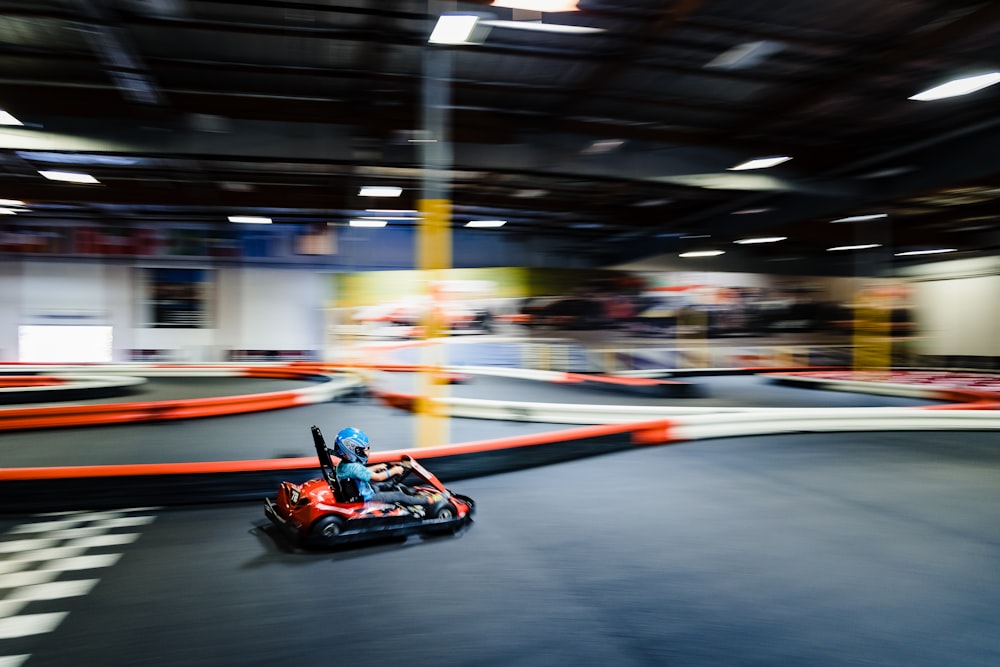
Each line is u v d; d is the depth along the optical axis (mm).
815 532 5184
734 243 24766
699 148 15398
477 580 4020
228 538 4754
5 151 13367
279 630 3287
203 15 9070
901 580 4203
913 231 23375
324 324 23781
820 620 3570
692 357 23188
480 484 6582
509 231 24672
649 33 9711
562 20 9359
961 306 25906
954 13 9352
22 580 3908
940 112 13117
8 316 21484
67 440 8641
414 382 17531
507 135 13805
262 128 12977
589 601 3740
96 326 22250
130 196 18641
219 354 23219
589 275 22234
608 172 14625
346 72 10875
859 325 24766
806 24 9711
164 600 3637
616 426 8539
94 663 2926
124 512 5430
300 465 5930
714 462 7918
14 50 9805
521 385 17172
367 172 15938
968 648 3293
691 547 4738
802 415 10555
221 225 22984
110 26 8828
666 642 3260
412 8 8945
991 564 4527
